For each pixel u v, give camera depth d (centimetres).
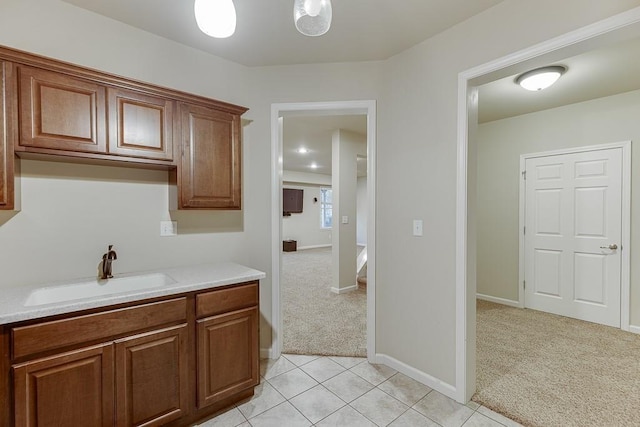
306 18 108
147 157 183
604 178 321
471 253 196
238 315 190
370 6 177
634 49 221
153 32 206
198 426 172
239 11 182
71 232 181
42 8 173
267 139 253
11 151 146
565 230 348
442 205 203
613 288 316
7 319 122
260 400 197
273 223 253
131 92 178
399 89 230
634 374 225
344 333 303
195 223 229
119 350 149
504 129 394
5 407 125
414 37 209
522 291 380
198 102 204
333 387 211
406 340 228
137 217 204
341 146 447
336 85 246
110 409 146
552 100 328
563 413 182
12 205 147
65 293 168
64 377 135
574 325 322
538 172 367
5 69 144
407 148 225
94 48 187
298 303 402
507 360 247
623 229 310
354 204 468
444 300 203
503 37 173
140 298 154
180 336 168
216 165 213
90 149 165
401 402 195
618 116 311
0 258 162
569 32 149
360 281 485
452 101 197
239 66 248
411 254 223
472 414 183
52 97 154
